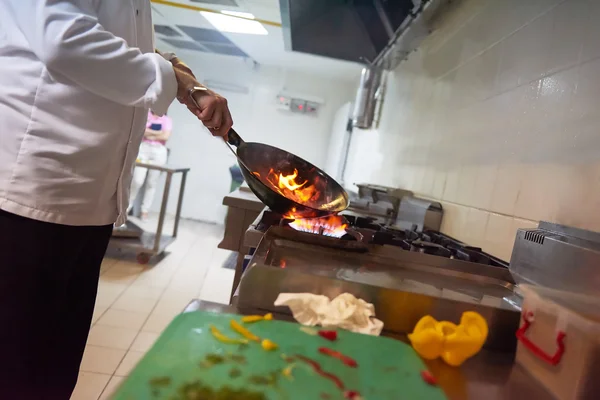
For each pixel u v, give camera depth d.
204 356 0.48
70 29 0.73
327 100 4.80
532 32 1.18
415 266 0.90
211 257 3.42
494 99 1.34
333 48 2.36
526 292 0.63
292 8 1.77
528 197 1.06
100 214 0.94
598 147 0.84
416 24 1.82
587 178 0.86
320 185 1.18
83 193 0.87
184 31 3.69
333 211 1.04
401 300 0.65
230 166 4.88
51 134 0.81
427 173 1.88
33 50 0.77
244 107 4.83
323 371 0.49
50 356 0.97
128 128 0.94
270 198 0.98
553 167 0.98
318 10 1.96
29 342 0.84
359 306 0.62
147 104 0.82
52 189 0.82
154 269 2.90
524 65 1.19
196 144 4.86
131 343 1.83
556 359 0.53
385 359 0.53
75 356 1.04
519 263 0.92
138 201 4.30
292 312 0.62
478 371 0.57
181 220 4.80
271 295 0.64
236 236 1.56
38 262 0.83
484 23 1.50
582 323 0.51
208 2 2.80
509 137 1.20
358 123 3.02
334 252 0.90
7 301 0.81
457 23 1.78
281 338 0.55
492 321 0.64
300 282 0.64
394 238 1.09
